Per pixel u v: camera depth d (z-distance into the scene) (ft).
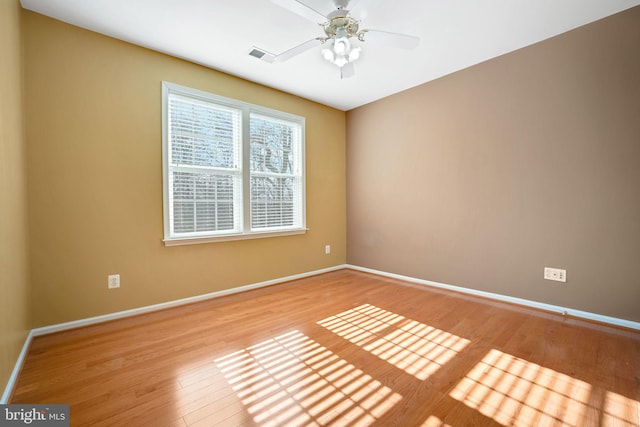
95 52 7.75
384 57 9.29
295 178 12.69
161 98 8.80
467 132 10.15
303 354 6.17
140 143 8.45
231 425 4.15
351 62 7.39
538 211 8.63
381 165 13.03
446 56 9.27
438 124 10.95
